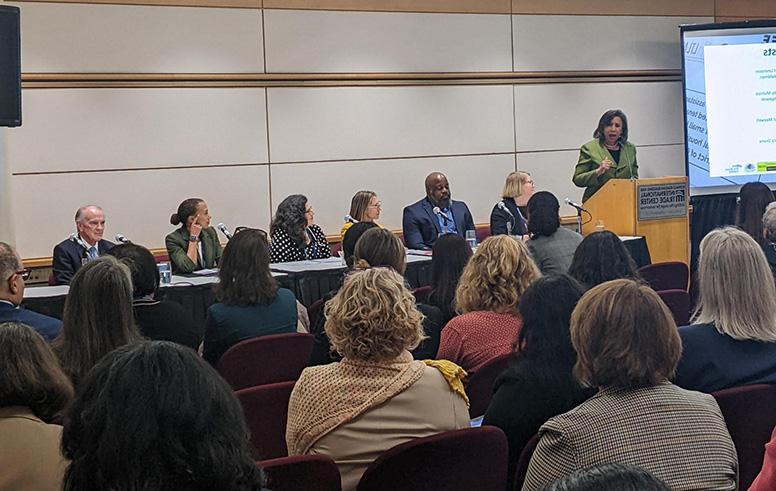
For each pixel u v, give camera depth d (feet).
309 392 7.80
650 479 3.32
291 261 21.20
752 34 29.27
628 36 30.99
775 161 29.73
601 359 6.52
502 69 28.78
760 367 8.30
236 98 24.90
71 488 3.77
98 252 20.12
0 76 16.42
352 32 26.43
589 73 30.27
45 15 22.54
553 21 29.60
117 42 23.40
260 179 25.27
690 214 29.43
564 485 3.34
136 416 3.69
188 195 24.39
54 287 17.30
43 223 22.67
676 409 6.39
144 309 11.50
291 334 11.72
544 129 29.58
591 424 6.30
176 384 3.78
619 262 12.62
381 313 7.70
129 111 23.61
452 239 12.96
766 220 14.44
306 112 25.85
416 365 7.88
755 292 8.38
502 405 7.84
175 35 24.09
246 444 3.94
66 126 22.88
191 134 24.38
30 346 6.34
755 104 29.48
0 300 11.10
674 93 32.07
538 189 29.53
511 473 7.89
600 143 24.77
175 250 20.80
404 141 27.27
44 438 6.15
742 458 8.24
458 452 7.20
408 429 7.67
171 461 3.68
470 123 28.30
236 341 12.35
